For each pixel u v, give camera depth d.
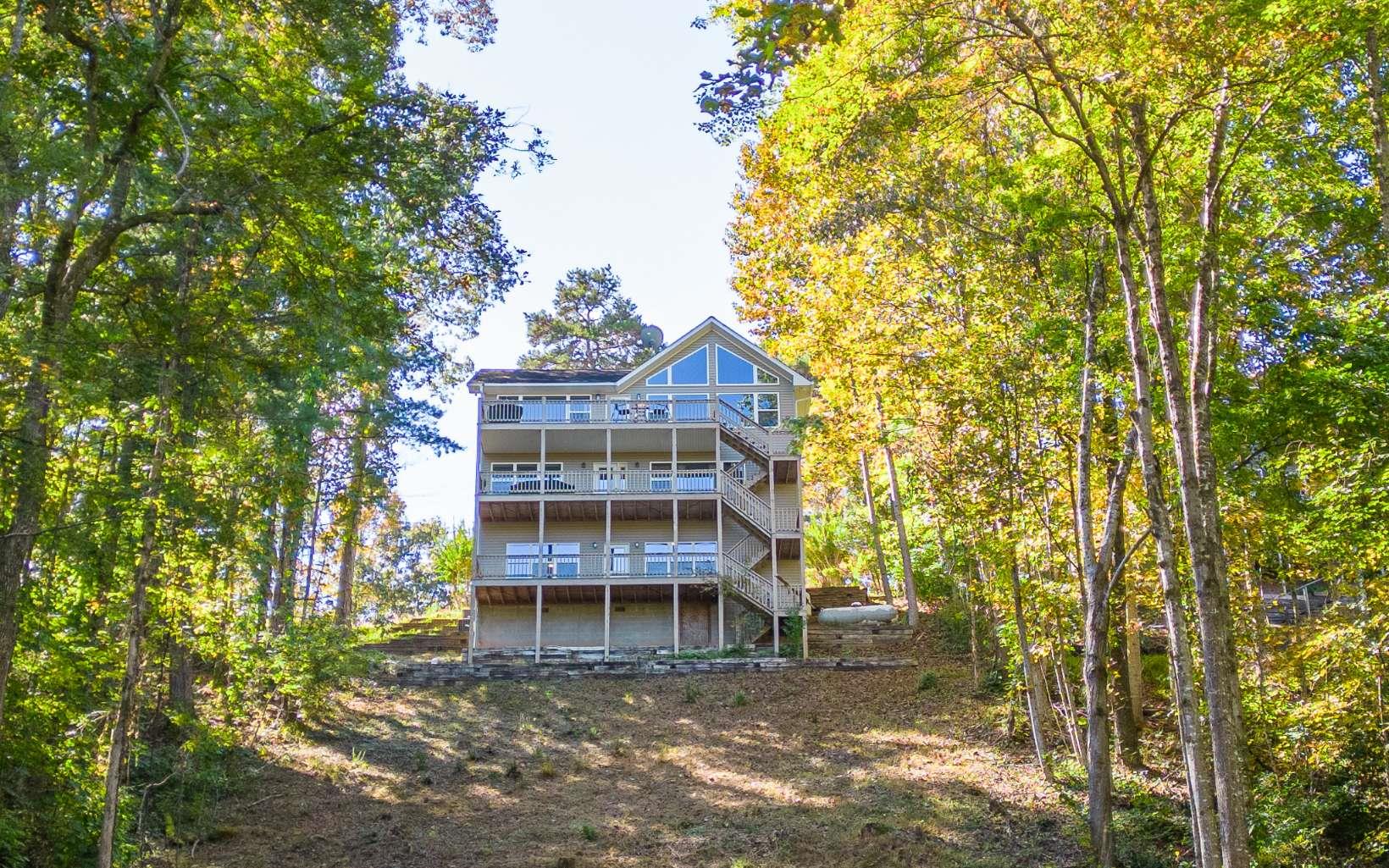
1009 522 22.84
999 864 19.64
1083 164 17.45
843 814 22.56
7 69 14.20
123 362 15.64
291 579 28.52
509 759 26.88
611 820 22.78
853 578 46.50
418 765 26.05
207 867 19.72
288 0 16.42
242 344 17.11
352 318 16.86
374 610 39.59
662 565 37.62
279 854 20.64
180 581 19.19
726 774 25.61
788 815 22.75
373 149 16.44
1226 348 19.22
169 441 17.45
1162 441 18.58
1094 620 19.03
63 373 14.50
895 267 23.98
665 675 33.66
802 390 41.44
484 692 32.16
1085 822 21.22
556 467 40.97
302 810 23.03
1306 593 26.66
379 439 29.19
